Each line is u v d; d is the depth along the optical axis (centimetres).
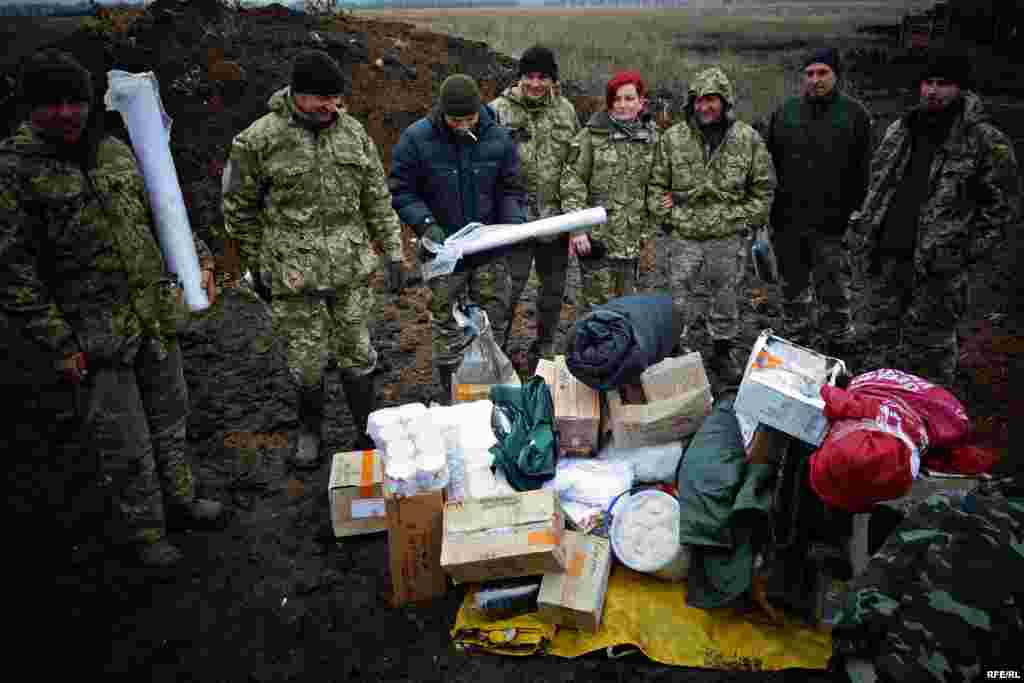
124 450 290
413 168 376
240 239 343
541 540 263
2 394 451
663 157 419
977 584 161
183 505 329
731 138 404
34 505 352
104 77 755
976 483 260
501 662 263
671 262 434
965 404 401
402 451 284
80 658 268
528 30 1265
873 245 400
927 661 158
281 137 323
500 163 386
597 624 265
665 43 1183
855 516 251
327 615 287
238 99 780
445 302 397
